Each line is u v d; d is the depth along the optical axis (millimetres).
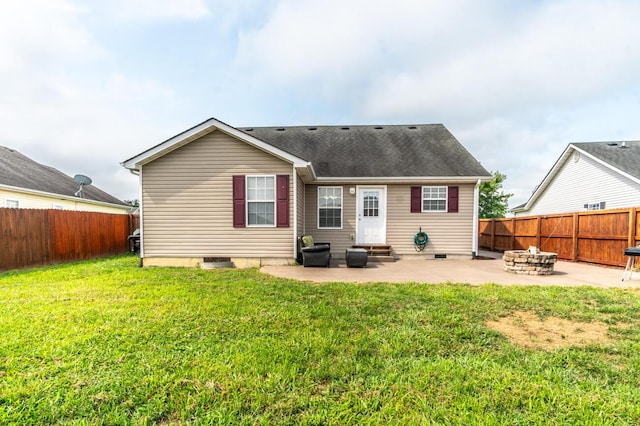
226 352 2965
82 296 4961
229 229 8523
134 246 13289
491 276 7176
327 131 13875
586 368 2771
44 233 8898
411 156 11617
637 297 5043
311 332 3461
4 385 2387
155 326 3600
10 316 3928
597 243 9141
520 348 3156
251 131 13969
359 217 10812
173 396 2266
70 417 2064
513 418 2074
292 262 8570
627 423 2039
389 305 4539
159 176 8461
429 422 2033
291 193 8531
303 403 2201
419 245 10562
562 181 16891
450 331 3553
